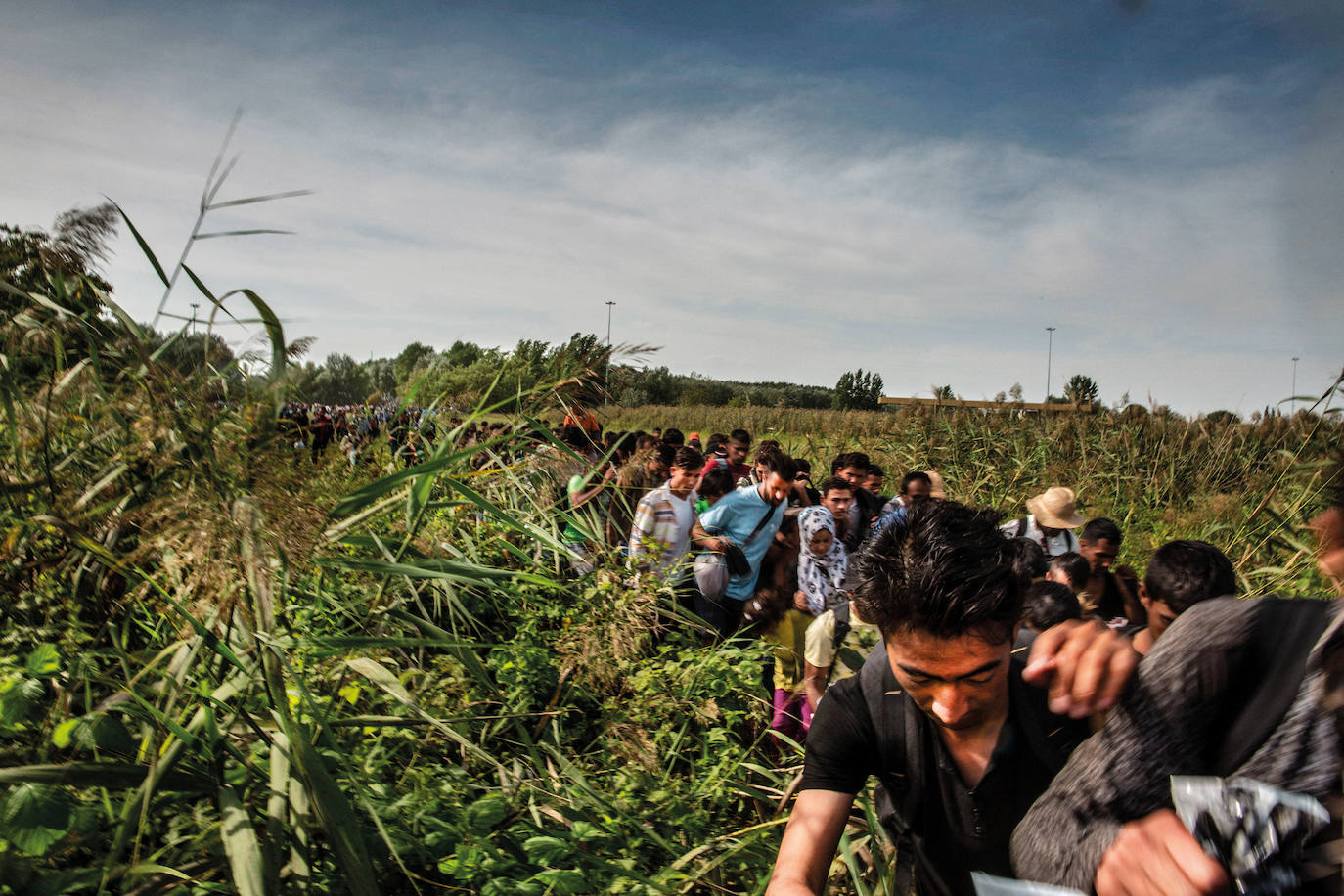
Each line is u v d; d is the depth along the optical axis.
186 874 1.65
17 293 1.97
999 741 1.35
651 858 2.47
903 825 1.48
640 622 3.16
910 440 12.86
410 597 2.87
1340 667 0.79
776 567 5.33
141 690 1.83
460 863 1.93
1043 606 2.49
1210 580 2.60
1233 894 0.76
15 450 1.97
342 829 1.59
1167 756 0.84
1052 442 11.67
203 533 1.50
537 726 2.89
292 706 2.02
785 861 1.40
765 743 3.64
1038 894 0.85
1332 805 0.76
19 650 1.93
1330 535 0.81
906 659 1.22
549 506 3.53
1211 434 10.82
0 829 1.44
